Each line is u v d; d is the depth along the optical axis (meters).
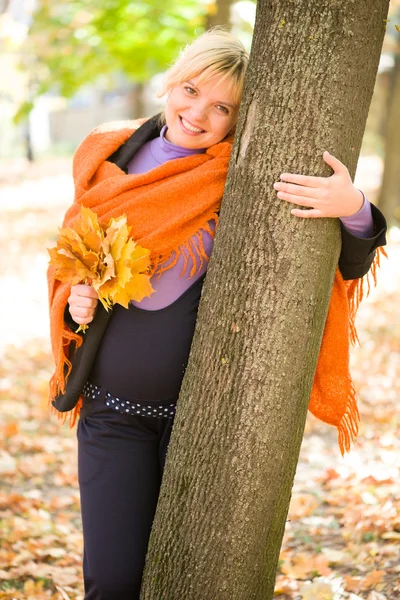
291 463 2.21
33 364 6.73
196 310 2.34
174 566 2.23
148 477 2.38
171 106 2.35
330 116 2.00
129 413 2.38
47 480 4.50
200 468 2.18
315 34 1.97
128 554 2.32
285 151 2.02
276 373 2.11
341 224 2.12
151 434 2.42
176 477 2.23
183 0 8.87
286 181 2.02
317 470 4.39
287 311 2.08
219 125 2.33
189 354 2.31
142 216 2.28
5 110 24.86
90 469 2.39
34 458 4.74
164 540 2.25
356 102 2.02
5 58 16.27
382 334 7.02
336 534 3.52
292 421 2.16
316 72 1.98
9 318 8.39
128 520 2.34
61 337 2.38
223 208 2.16
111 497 2.35
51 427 5.32
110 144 2.49
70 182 20.88
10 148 28.97
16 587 3.26
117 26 8.96
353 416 2.47
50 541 3.65
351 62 1.98
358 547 3.29
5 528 3.76
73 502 4.16
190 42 2.48
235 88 2.28
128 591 2.33
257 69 2.05
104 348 2.35
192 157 2.35
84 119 31.59
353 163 2.09
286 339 2.09
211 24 8.11
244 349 2.11
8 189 19.58
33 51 10.38
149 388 2.35
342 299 2.34
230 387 2.13
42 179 21.73
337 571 3.13
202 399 2.17
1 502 4.09
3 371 6.49
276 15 2.00
